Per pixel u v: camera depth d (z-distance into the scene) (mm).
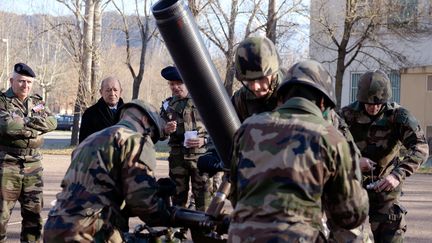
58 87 59438
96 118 7172
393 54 27734
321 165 3396
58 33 27094
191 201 8062
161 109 7984
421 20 27203
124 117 4461
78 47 26297
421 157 5895
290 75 3654
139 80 28203
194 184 7781
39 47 53875
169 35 3756
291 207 3336
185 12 3738
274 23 24266
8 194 6961
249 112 4609
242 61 4160
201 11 23766
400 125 5980
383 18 25391
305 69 3633
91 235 4145
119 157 4207
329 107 3736
